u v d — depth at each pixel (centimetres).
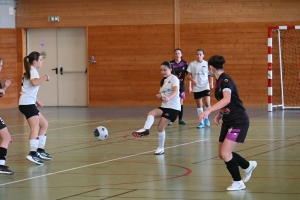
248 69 2091
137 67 2175
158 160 955
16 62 2250
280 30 2052
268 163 908
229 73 2109
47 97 2262
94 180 790
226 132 712
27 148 1129
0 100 2177
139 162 940
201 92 1464
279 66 2069
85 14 2192
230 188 709
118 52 2181
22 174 847
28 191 723
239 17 2084
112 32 2178
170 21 2139
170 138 1243
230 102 695
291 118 1645
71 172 857
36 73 910
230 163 704
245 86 2098
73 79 2239
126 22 2169
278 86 2086
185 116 1758
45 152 985
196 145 1128
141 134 961
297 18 2042
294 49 2048
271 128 1398
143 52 2167
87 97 2225
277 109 1966
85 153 1050
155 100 2173
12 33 2227
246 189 714
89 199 668
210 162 927
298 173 820
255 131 1341
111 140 1230
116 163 933
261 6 2067
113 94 2198
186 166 893
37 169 888
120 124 1550
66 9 2202
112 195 688
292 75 2056
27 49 2261
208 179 784
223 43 2103
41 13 2220
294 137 1223
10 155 1039
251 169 741
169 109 1003
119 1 2167
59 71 2247
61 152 1067
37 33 2247
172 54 2147
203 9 2111
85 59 2222
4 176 833
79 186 749
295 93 2056
